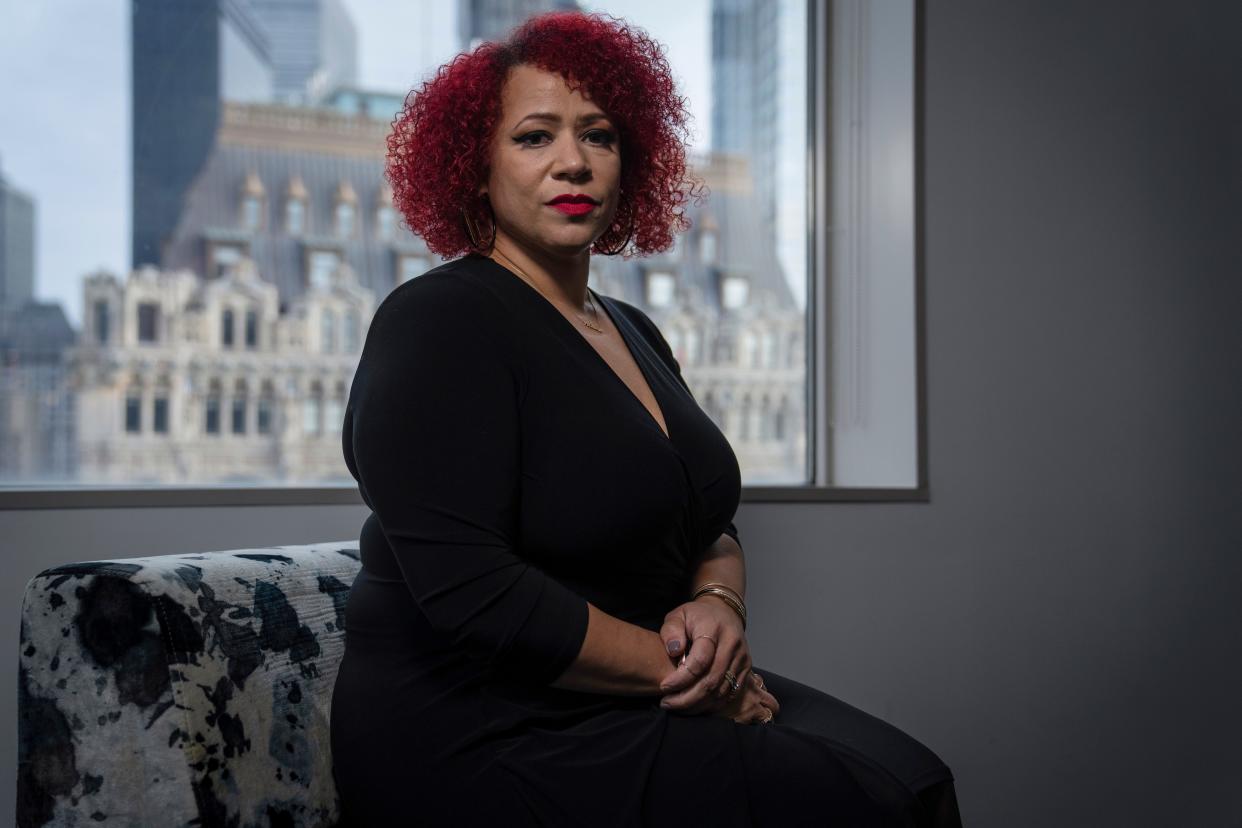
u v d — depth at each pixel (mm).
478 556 883
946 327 1968
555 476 951
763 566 1804
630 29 1206
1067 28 2096
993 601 1985
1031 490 2029
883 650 1891
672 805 859
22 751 849
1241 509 2248
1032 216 2049
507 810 879
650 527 987
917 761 985
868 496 1878
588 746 897
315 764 967
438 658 954
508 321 984
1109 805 2094
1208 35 2238
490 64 1082
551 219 1052
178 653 839
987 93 2018
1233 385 2250
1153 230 2170
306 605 1020
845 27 2049
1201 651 2193
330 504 1504
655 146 1240
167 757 825
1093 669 2078
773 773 882
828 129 2059
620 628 931
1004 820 1993
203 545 1417
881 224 1996
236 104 15102
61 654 848
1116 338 2121
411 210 1161
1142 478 2139
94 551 1344
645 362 1143
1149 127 2172
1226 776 2215
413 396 905
